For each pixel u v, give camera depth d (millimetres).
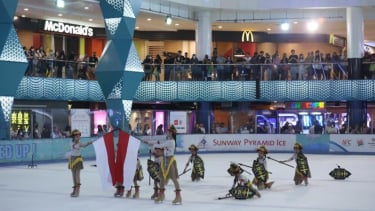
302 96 31938
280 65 32156
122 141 14078
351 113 31500
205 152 31609
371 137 30141
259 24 36250
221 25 36562
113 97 25094
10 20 22547
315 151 30906
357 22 33281
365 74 31891
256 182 15586
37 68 28500
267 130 32000
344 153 30516
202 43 34625
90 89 30953
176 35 38625
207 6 33500
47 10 30797
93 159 27625
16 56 22812
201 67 32438
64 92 29672
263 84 32156
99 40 37594
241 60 33531
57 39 35375
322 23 35875
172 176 12969
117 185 14188
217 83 32375
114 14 24594
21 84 27578
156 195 13750
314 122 32812
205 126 32469
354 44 33031
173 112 31562
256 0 34125
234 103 34375
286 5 33875
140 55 39031
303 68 32031
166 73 32375
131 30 24875
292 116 34219
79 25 35438
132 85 25266
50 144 26438
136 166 13984
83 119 29062
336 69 31922
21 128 28531
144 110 33562
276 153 30812
